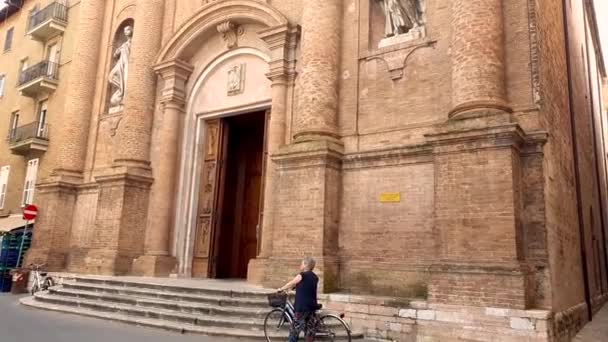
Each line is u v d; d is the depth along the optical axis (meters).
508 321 8.49
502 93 10.10
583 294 13.57
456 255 9.44
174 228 16.86
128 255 16.56
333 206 11.97
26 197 22.58
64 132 20.08
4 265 19.34
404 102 11.88
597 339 10.37
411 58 11.99
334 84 12.81
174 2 18.73
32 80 22.80
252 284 13.23
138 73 18.11
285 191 12.41
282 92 14.35
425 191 11.01
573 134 14.13
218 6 16.33
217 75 17.28
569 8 15.90
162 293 11.94
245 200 18.47
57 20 23.14
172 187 16.97
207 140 17.50
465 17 10.55
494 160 9.38
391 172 11.59
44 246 18.92
